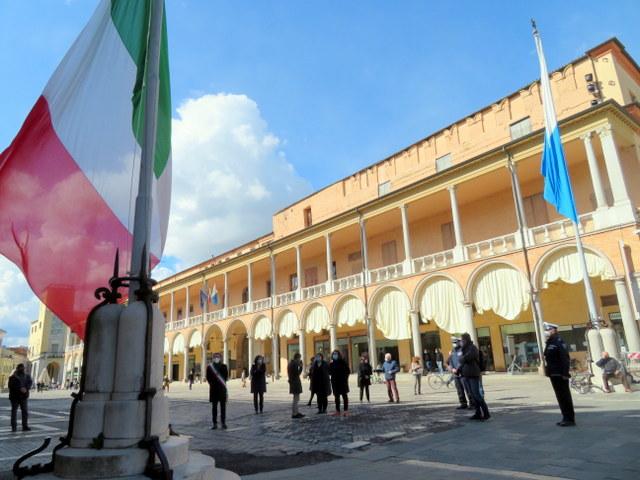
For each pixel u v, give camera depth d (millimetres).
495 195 27453
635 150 21844
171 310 51719
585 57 22766
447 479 5277
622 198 18672
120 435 3965
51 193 5180
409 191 27500
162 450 3854
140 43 5809
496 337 25766
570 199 15945
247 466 6875
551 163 16656
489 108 26422
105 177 5422
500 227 26906
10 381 12258
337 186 35938
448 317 24531
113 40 5676
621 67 22750
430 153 29375
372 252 34688
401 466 6195
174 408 18281
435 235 30516
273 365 36188
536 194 25578
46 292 4988
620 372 13539
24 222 5051
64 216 5191
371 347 28391
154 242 5773
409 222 32125
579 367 22281
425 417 10992
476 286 23531
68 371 72688
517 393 15344
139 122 5688
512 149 22672
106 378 4254
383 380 26906
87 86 5488
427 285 25859
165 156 6098
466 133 27438
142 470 3822
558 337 8453
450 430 8797
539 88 24172
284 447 8406
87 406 4094
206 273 46594
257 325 38750
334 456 7348
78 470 3715
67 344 75562
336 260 37906
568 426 8047
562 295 23578
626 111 20094
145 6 5934
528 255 21469
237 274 45625
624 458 5637
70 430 4129
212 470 4406
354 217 31125
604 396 12750
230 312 42312
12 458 8031
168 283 53219
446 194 26688
